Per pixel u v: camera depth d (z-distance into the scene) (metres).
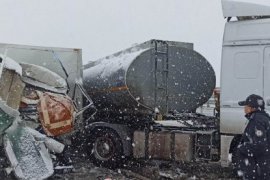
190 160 9.33
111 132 10.62
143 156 10.16
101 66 11.92
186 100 10.88
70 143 10.35
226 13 8.71
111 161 10.57
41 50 10.56
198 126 9.70
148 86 10.40
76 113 10.10
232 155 8.73
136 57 10.27
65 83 9.85
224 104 8.72
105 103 11.76
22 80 9.05
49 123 9.12
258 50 8.42
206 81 11.09
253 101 6.11
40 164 8.51
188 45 11.19
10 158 8.20
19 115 8.62
